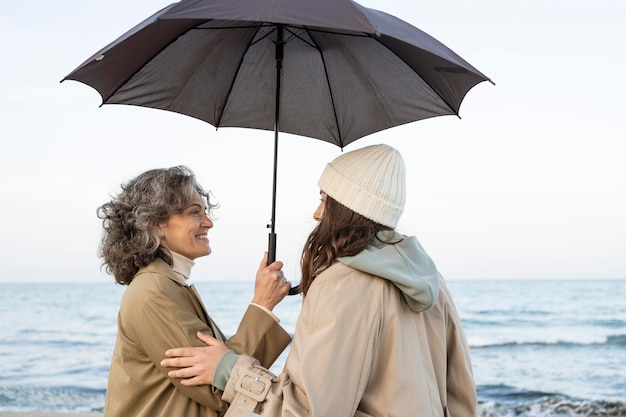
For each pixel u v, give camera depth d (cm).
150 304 241
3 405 1384
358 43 270
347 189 218
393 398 206
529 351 2100
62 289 4800
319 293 208
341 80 291
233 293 4241
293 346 206
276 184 275
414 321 218
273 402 207
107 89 267
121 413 246
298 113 304
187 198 256
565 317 2944
